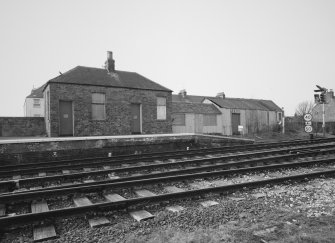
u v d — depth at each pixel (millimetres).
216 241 3199
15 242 3473
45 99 18969
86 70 19656
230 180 6723
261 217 4008
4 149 10453
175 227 3770
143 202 4633
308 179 6441
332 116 45281
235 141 17406
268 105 40219
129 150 13508
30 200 5012
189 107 30391
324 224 3645
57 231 3771
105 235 3592
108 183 5938
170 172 7070
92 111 18047
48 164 9812
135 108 19969
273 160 9258
